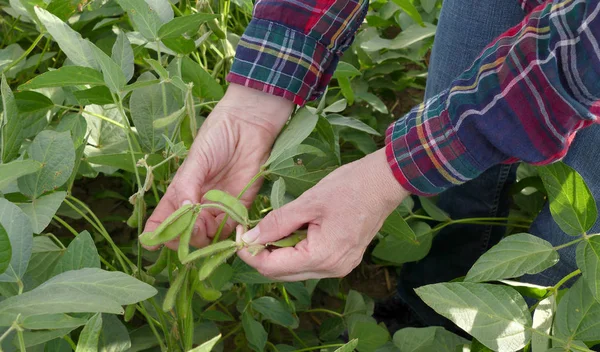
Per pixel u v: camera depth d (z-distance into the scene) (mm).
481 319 980
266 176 1208
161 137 1271
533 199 1752
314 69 1221
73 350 1029
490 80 952
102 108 1432
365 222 1045
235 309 1724
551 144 957
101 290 818
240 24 1952
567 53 876
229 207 1016
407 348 1285
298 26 1198
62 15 1441
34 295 788
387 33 2512
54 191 1057
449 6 1446
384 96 2305
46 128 1411
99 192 1730
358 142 1831
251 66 1200
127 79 1199
